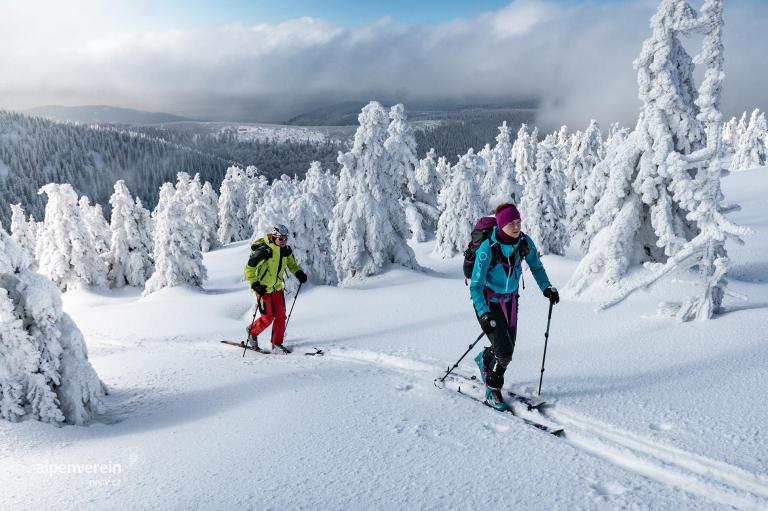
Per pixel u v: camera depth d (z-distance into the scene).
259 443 3.76
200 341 9.12
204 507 2.75
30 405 4.69
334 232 21.81
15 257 4.91
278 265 7.68
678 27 6.05
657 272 6.57
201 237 51.94
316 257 17.30
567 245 27.64
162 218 22.28
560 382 4.89
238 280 30.95
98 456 3.69
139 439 4.11
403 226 22.36
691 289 8.71
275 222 16.89
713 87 6.07
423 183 43.47
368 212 21.17
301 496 2.84
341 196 21.75
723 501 2.69
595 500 2.70
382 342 7.58
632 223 9.98
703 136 9.89
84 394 4.92
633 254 10.16
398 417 4.19
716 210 6.39
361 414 4.30
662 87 9.59
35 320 4.82
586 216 23.92
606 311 8.27
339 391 5.05
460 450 3.45
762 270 14.72
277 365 6.61
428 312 10.23
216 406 4.93
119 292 28.97
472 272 4.32
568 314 8.41
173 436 4.11
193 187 51.69
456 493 2.82
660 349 5.65
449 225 33.91
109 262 29.89
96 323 13.61
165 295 20.28
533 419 4.16
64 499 2.93
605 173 13.33
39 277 5.04
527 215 27.64
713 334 5.91
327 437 3.79
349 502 2.75
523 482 2.93
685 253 6.49
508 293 4.35
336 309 11.99
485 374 4.48
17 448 3.95
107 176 196.88
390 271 21.28
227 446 3.75
